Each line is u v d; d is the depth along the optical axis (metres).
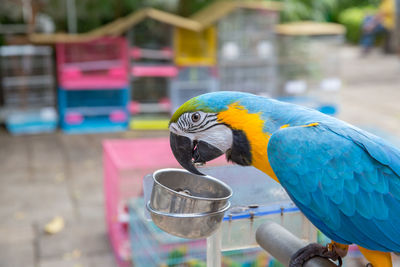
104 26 8.44
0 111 7.52
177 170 1.56
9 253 3.63
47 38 6.57
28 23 7.84
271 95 7.05
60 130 6.95
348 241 1.62
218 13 6.71
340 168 1.55
